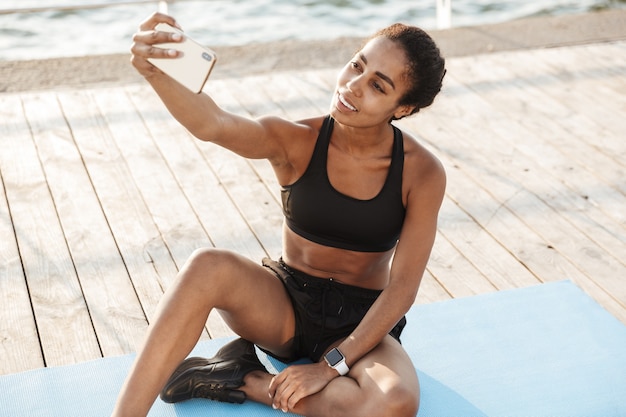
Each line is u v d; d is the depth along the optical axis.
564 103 4.41
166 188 3.44
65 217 3.18
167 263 2.92
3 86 4.38
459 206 3.37
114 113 4.13
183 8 7.76
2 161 3.59
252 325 2.06
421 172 2.01
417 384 1.90
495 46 5.20
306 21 7.62
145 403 1.84
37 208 3.23
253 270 2.04
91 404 2.10
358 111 1.88
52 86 4.43
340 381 1.90
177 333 1.87
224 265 1.94
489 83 4.65
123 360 2.29
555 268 2.96
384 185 1.99
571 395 2.19
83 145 3.78
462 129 4.09
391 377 1.85
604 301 2.78
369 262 2.08
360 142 1.97
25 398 2.12
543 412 2.12
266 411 2.06
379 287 2.16
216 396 2.07
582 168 3.72
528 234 3.18
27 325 2.54
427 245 2.01
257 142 1.94
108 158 3.67
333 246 2.04
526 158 3.80
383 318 1.96
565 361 2.33
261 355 2.30
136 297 2.71
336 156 2.00
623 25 5.58
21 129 3.91
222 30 7.34
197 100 1.76
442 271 2.92
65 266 2.87
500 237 3.15
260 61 4.90
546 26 5.57
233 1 7.97
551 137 4.02
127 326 2.57
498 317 2.53
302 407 1.93
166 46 1.64
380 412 1.82
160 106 4.24
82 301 2.68
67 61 4.80
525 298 2.64
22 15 7.49
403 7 7.98
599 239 3.16
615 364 2.32
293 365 2.03
